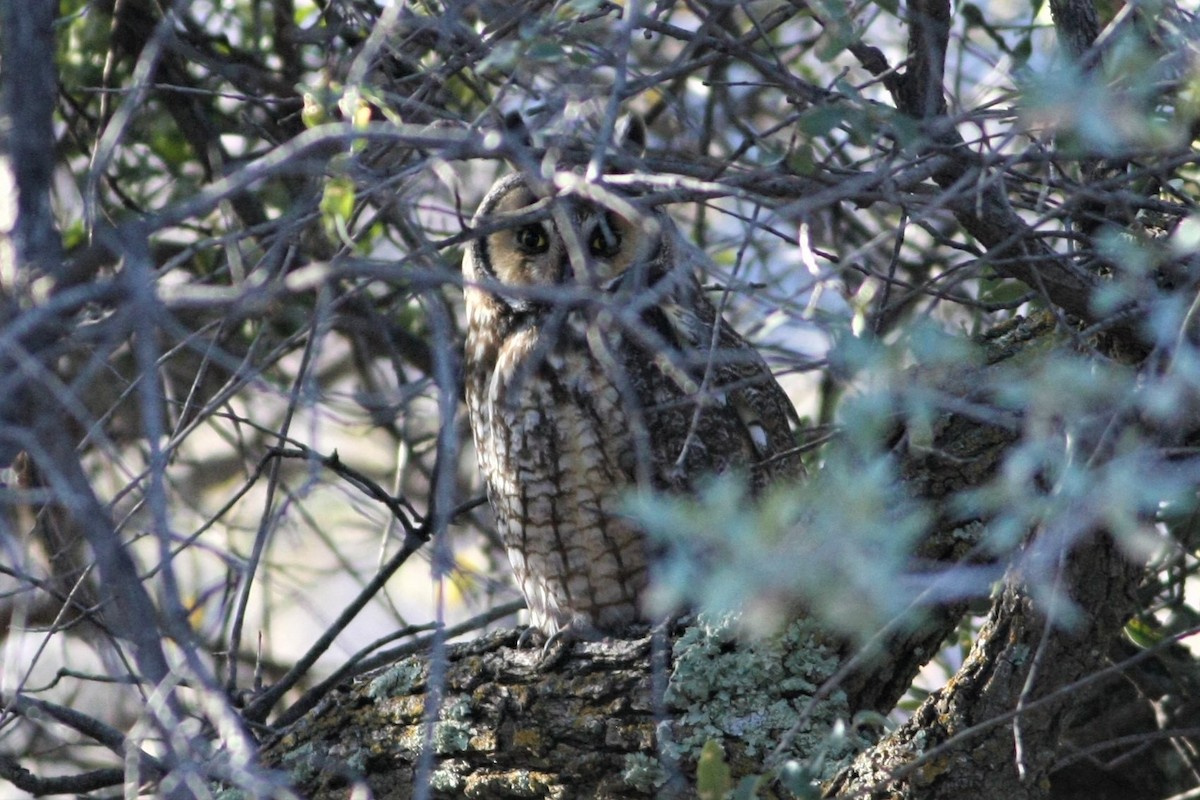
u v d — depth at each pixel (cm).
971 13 805
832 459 503
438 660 460
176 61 930
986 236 594
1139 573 578
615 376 489
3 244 529
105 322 515
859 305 515
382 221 863
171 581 423
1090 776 845
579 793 666
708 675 658
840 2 569
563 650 683
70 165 1008
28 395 495
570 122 535
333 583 1193
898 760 599
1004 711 588
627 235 838
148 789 716
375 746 693
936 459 631
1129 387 495
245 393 990
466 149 500
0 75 572
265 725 760
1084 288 592
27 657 1029
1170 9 551
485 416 843
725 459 803
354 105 562
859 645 652
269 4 1020
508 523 837
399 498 809
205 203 457
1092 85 495
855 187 498
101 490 909
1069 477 479
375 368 999
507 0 669
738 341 827
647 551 799
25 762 1045
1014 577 591
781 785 629
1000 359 650
